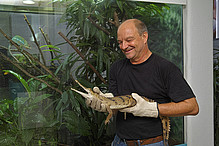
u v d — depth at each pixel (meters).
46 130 1.64
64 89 1.67
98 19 1.72
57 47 1.65
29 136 1.60
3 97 1.54
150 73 1.35
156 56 1.38
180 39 1.98
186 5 1.95
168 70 1.30
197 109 1.29
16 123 1.57
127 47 1.32
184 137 2.04
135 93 1.27
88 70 1.72
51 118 1.65
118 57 1.80
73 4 1.66
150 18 1.86
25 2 1.56
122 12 1.78
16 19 1.55
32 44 1.59
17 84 1.57
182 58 2.00
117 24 1.78
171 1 1.88
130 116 1.38
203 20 2.02
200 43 2.02
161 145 1.36
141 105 1.24
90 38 1.72
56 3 1.63
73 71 1.69
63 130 1.67
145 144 1.35
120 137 1.43
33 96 1.60
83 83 1.71
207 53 2.05
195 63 2.01
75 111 1.69
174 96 1.26
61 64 1.66
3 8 1.51
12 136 1.56
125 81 1.43
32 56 1.60
